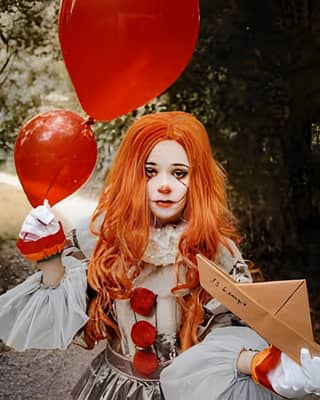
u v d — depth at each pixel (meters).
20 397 2.41
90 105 1.16
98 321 1.25
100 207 1.26
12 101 3.08
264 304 1.04
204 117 3.15
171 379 1.16
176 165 1.19
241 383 1.10
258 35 3.23
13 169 3.00
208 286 1.08
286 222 3.09
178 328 1.23
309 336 1.03
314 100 3.22
